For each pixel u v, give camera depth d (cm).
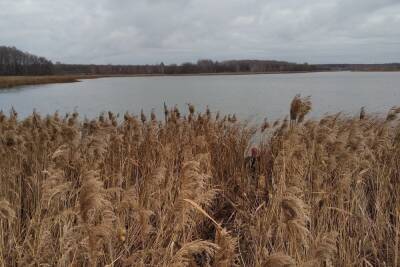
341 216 529
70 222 442
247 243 520
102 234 357
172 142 728
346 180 542
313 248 385
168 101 3597
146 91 5991
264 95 4484
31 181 604
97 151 609
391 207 602
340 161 574
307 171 591
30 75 13812
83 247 417
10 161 640
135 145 746
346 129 688
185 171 419
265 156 749
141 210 409
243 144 827
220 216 637
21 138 657
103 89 7094
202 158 609
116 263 443
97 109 2831
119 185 555
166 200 493
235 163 769
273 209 481
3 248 421
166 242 449
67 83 11538
